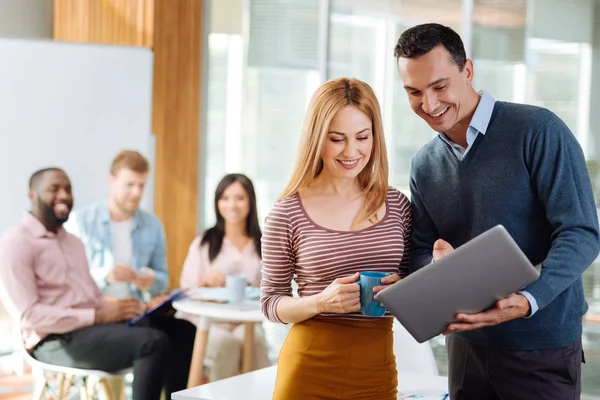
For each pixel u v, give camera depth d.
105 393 4.70
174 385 4.86
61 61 4.79
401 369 3.32
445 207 2.53
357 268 2.42
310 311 2.36
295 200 2.47
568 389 2.43
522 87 5.45
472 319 2.18
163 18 5.90
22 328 4.51
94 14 6.07
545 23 5.39
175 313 4.96
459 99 2.35
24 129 4.70
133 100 4.96
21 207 4.65
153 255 5.05
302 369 2.41
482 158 2.42
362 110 2.37
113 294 4.90
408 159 5.76
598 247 2.32
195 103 6.11
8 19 6.04
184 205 6.09
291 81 6.05
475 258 2.06
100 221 4.86
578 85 5.35
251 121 6.17
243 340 5.02
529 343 2.41
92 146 4.86
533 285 2.23
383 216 2.46
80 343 4.51
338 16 5.92
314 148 2.42
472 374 2.55
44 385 4.54
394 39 5.76
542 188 2.34
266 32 6.08
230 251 5.18
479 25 5.52
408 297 2.13
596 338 5.33
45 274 4.61
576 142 2.37
